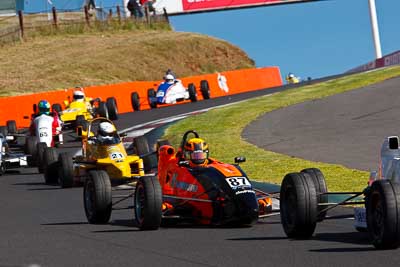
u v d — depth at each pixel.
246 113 102.44
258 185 56.12
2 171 73.81
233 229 37.94
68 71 188.12
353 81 123.44
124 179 58.75
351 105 98.00
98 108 107.50
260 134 85.25
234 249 31.73
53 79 180.25
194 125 96.31
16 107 122.00
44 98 124.00
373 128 81.31
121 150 59.72
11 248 34.41
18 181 68.94
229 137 84.94
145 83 137.88
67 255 31.83
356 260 28.27
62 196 57.47
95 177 41.62
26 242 36.09
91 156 60.56
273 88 146.75
